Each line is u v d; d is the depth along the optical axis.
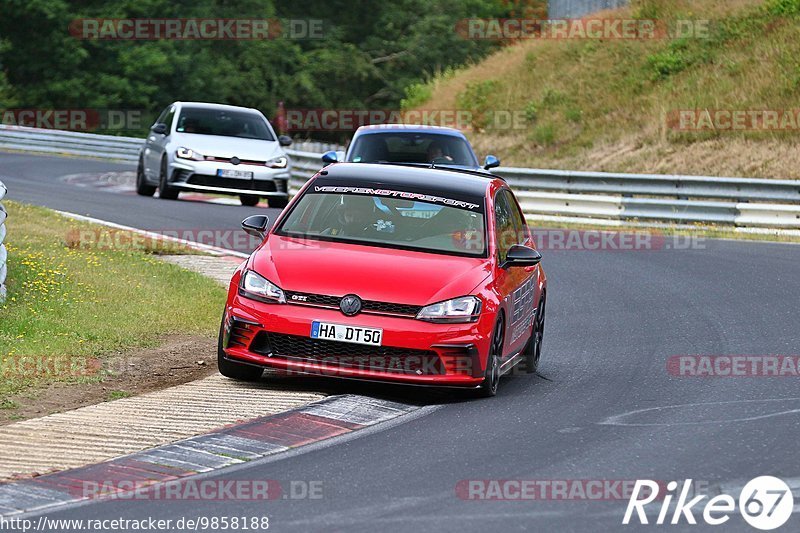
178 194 91.94
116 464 25.31
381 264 33.66
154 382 34.94
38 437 27.30
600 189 89.50
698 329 46.41
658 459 26.69
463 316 32.59
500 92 137.75
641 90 125.94
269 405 31.25
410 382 32.28
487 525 21.45
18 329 38.16
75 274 48.03
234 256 60.47
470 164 63.78
